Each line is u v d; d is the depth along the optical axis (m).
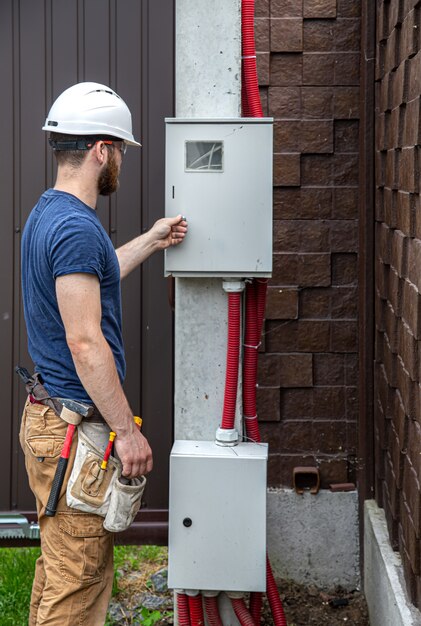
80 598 2.79
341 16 3.93
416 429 2.82
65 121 2.80
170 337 4.13
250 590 3.06
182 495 3.05
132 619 3.74
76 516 2.74
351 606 3.87
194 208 3.03
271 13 3.93
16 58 4.04
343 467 4.05
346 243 4.00
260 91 3.96
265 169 3.01
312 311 4.03
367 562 3.80
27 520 4.16
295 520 4.05
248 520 3.04
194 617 3.17
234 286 3.09
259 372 4.04
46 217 2.75
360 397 3.97
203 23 3.11
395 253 3.27
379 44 3.67
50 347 2.77
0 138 4.07
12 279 4.13
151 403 4.15
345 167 3.99
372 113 3.81
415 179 2.81
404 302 3.09
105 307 2.79
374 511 3.76
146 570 4.10
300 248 4.01
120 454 2.70
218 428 3.17
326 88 3.96
